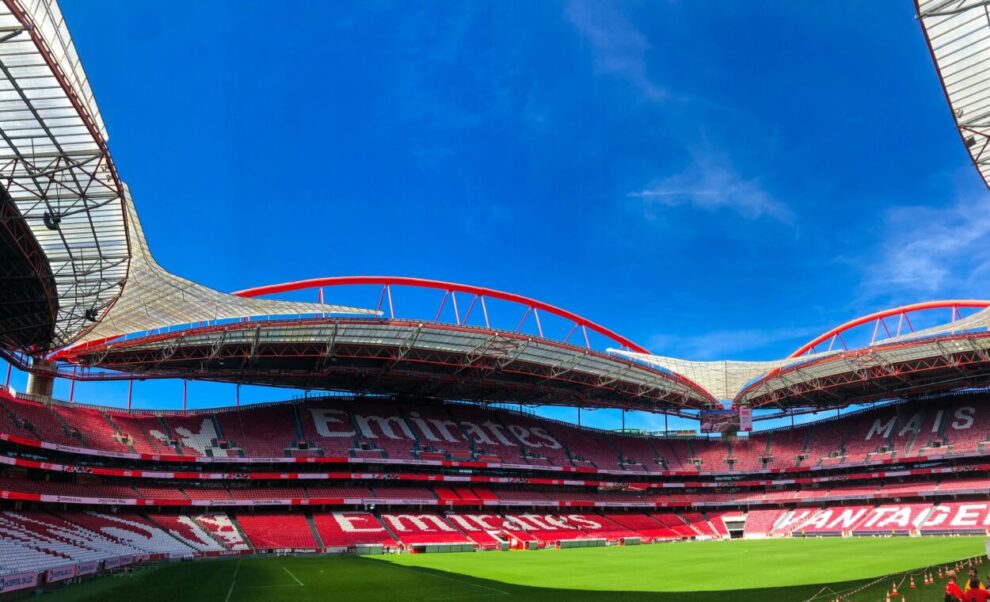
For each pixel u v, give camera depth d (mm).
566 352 85500
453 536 80500
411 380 93000
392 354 80875
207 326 66562
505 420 110625
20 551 44688
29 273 47250
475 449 97438
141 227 47562
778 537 95250
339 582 42938
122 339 66625
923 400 107625
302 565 55344
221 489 78750
